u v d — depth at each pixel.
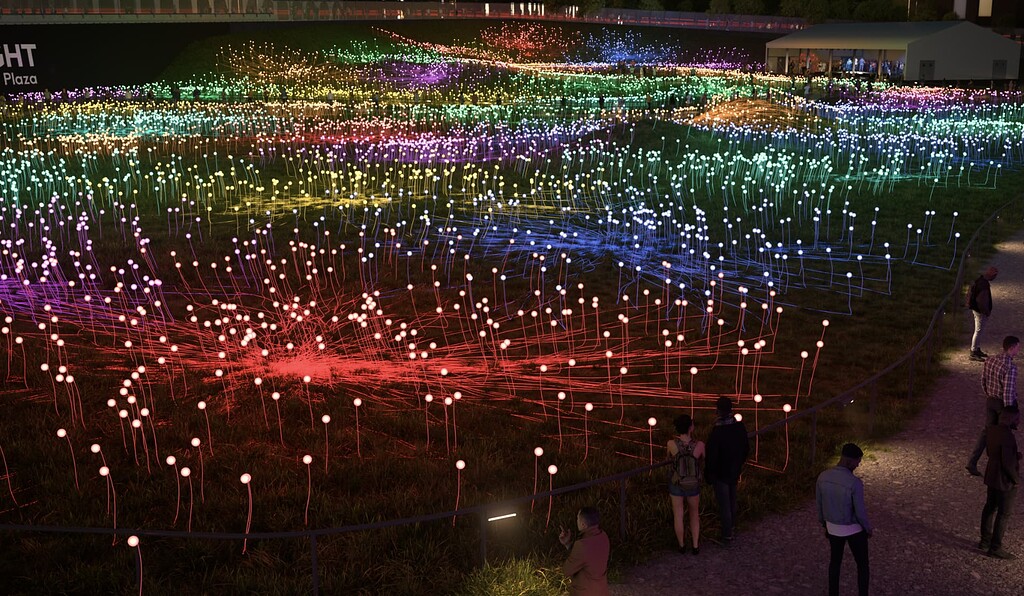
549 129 46.19
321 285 20.27
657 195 31.16
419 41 89.12
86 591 8.68
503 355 15.67
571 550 7.69
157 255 22.73
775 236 25.16
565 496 10.48
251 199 30.58
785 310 18.38
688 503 9.23
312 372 14.63
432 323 17.45
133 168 36.22
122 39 61.78
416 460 11.45
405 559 9.14
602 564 7.47
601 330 17.08
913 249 23.70
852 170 36.50
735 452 9.23
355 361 15.25
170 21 66.38
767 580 8.84
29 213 27.50
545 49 95.00
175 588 8.70
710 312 17.17
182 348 15.86
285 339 16.45
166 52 66.50
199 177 31.61
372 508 10.16
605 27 103.25
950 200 30.28
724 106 50.88
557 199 30.84
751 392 13.91
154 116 49.38
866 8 103.25
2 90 52.97
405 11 94.12
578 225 26.64
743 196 29.88
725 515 9.42
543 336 16.73
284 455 11.66
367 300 18.16
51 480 10.76
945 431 12.37
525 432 12.37
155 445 11.55
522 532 9.56
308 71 70.44
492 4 102.88
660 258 22.58
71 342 16.11
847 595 8.54
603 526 9.74
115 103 54.88
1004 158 40.06
